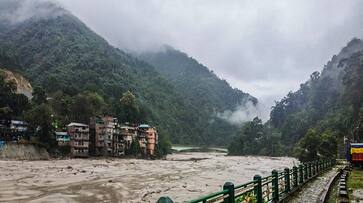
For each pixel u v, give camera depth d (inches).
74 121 3853.3
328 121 5236.2
